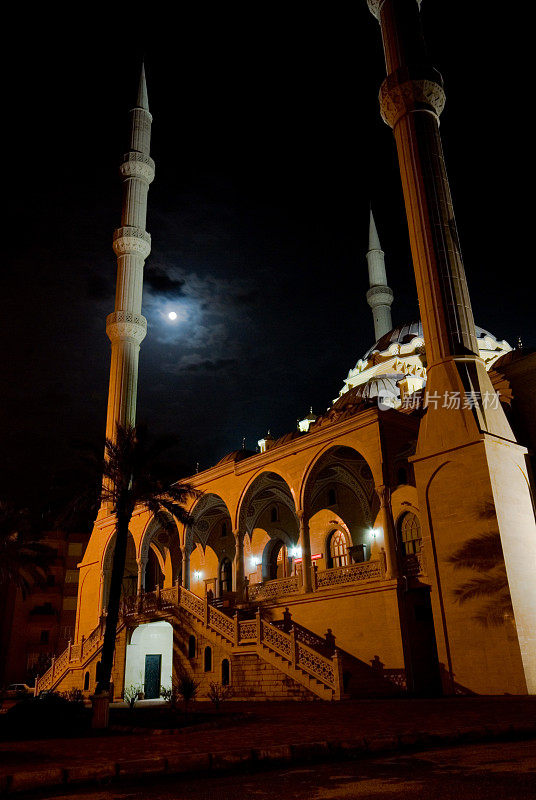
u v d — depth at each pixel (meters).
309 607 28.25
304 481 30.05
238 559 33.09
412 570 25.25
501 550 21.97
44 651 63.53
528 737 11.77
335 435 28.92
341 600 26.84
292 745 10.11
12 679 61.19
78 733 17.00
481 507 22.94
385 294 59.34
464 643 22.27
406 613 24.55
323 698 22.16
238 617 29.62
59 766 9.06
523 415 27.20
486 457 23.20
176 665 31.23
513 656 20.77
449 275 27.34
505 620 21.28
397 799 6.81
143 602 35.91
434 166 29.53
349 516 34.78
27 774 8.20
